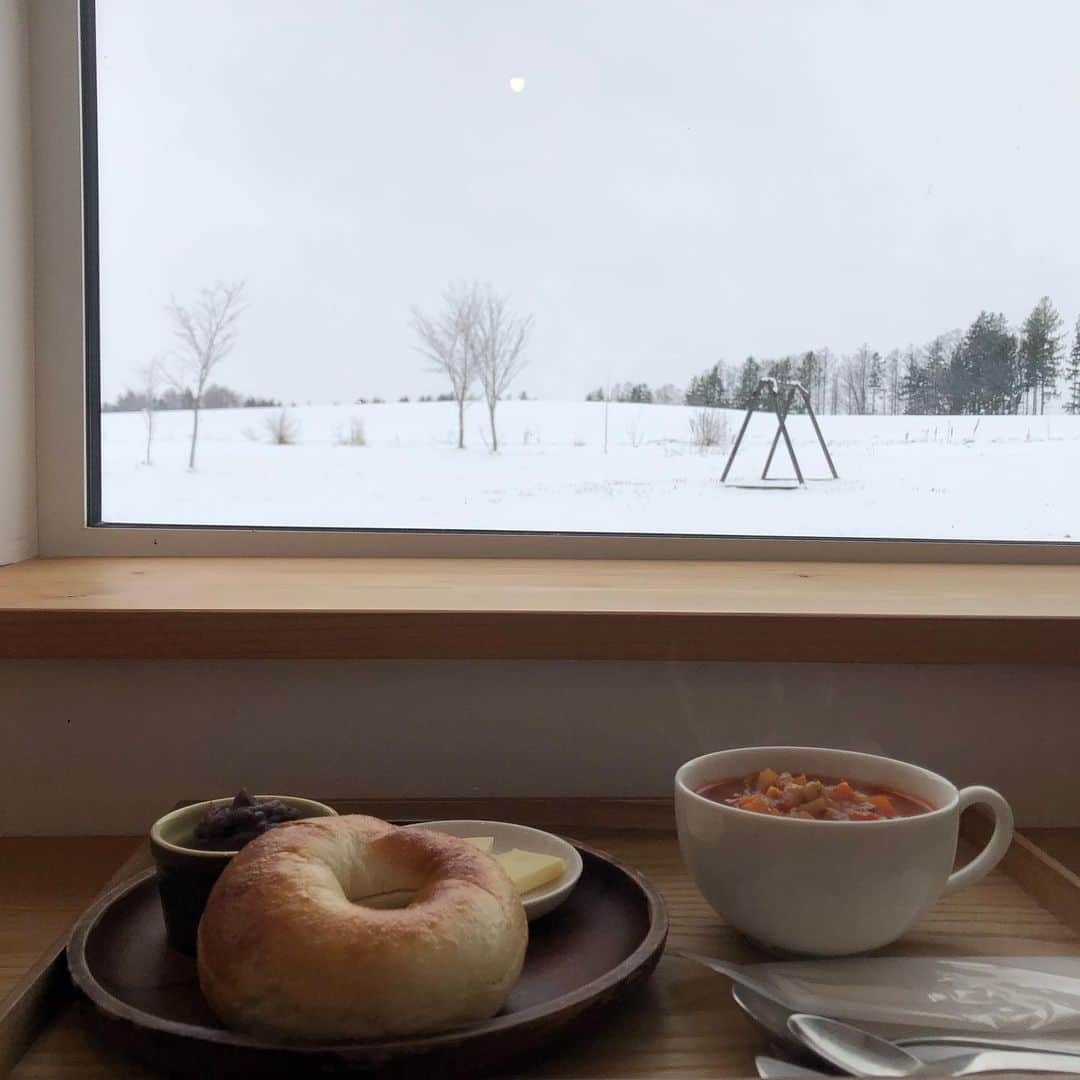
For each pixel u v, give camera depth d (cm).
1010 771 91
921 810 64
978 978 58
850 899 59
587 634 83
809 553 116
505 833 73
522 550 114
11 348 105
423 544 114
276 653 82
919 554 117
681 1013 57
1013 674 90
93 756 87
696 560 115
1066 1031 54
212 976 50
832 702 89
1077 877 75
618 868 68
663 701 89
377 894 57
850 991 56
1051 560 118
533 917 63
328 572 103
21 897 74
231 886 53
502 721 88
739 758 69
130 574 100
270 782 87
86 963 56
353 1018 48
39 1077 51
